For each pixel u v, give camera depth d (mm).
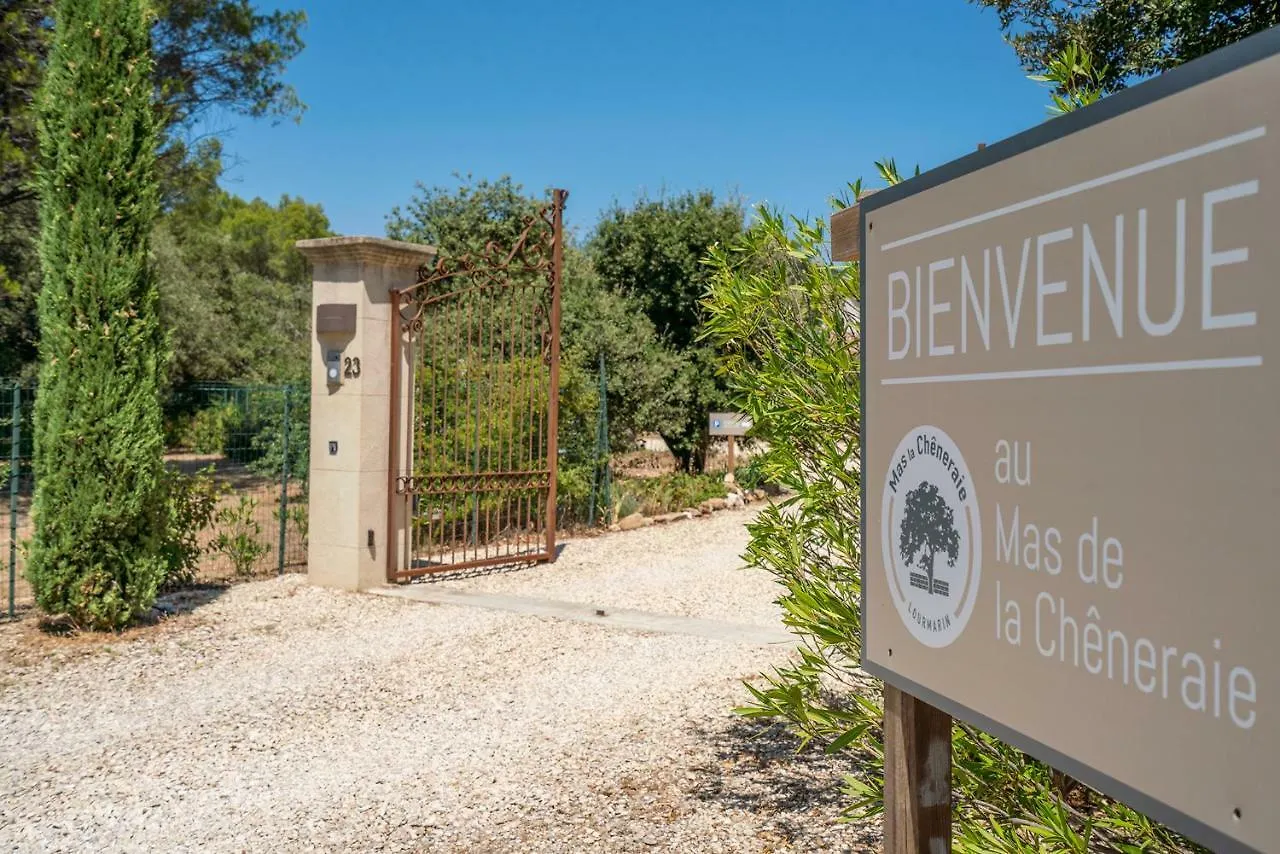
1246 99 1172
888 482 2025
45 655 6648
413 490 9250
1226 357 1198
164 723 5383
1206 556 1227
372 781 4512
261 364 23688
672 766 4535
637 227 18391
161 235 23312
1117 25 5871
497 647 6945
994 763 2744
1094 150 1422
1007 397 1623
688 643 7012
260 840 3908
